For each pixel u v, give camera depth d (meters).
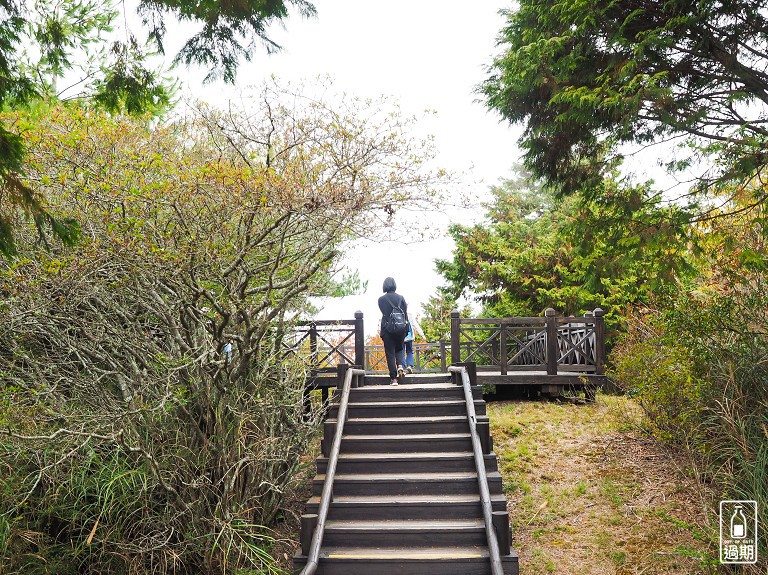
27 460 6.74
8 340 7.20
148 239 6.32
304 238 7.80
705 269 10.23
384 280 10.22
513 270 20.61
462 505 7.09
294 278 7.33
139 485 6.81
